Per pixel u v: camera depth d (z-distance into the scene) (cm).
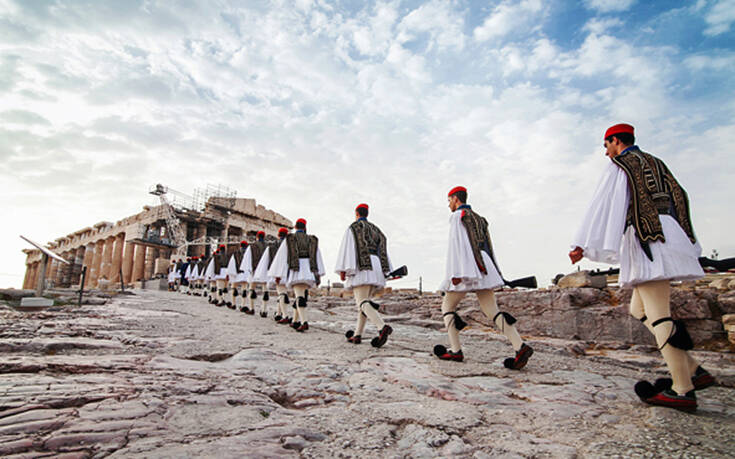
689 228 274
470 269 410
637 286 287
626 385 352
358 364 397
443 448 191
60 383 247
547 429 225
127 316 727
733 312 584
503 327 406
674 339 261
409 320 911
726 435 216
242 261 1143
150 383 262
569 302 705
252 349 426
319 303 1419
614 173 295
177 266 3019
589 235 290
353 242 579
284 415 229
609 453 189
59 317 637
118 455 155
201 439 180
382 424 223
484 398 290
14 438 163
